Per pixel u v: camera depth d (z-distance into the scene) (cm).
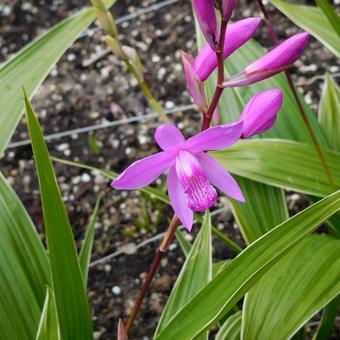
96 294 64
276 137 54
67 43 49
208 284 39
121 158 73
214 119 45
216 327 61
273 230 38
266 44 79
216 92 40
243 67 56
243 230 51
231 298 36
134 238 67
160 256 43
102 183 71
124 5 87
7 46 84
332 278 44
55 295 41
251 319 44
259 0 49
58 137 76
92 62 82
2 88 48
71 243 41
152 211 69
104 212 69
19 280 47
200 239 47
